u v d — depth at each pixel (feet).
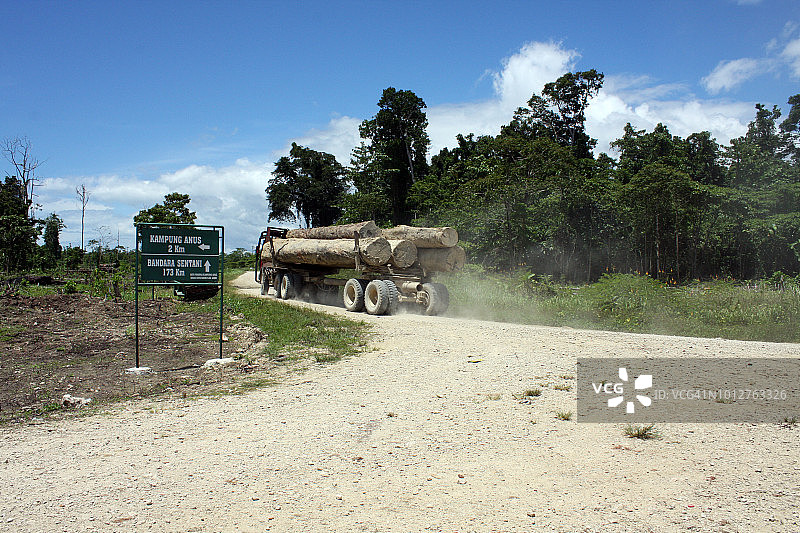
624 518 12.80
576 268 122.31
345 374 27.84
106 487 14.74
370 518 12.98
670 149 149.69
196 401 23.35
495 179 111.24
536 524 12.59
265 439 18.49
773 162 145.07
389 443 18.02
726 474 15.11
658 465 15.84
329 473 15.64
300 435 18.86
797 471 15.20
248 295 70.95
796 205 118.73
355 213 163.32
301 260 62.95
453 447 17.58
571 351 31.24
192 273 30.71
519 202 112.27
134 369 28.76
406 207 167.63
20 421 20.68
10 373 28.48
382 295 48.85
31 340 37.65
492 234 111.04
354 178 173.88
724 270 120.06
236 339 38.65
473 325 41.01
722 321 43.09
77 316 50.55
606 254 125.90
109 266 100.89
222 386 25.88
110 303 59.98
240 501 13.89
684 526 12.38
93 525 12.67
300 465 16.21
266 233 73.72
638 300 47.73
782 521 12.50
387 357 31.45
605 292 49.80
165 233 30.04
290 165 227.40
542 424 19.69
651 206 114.83
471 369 28.12
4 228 104.99
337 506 13.60
